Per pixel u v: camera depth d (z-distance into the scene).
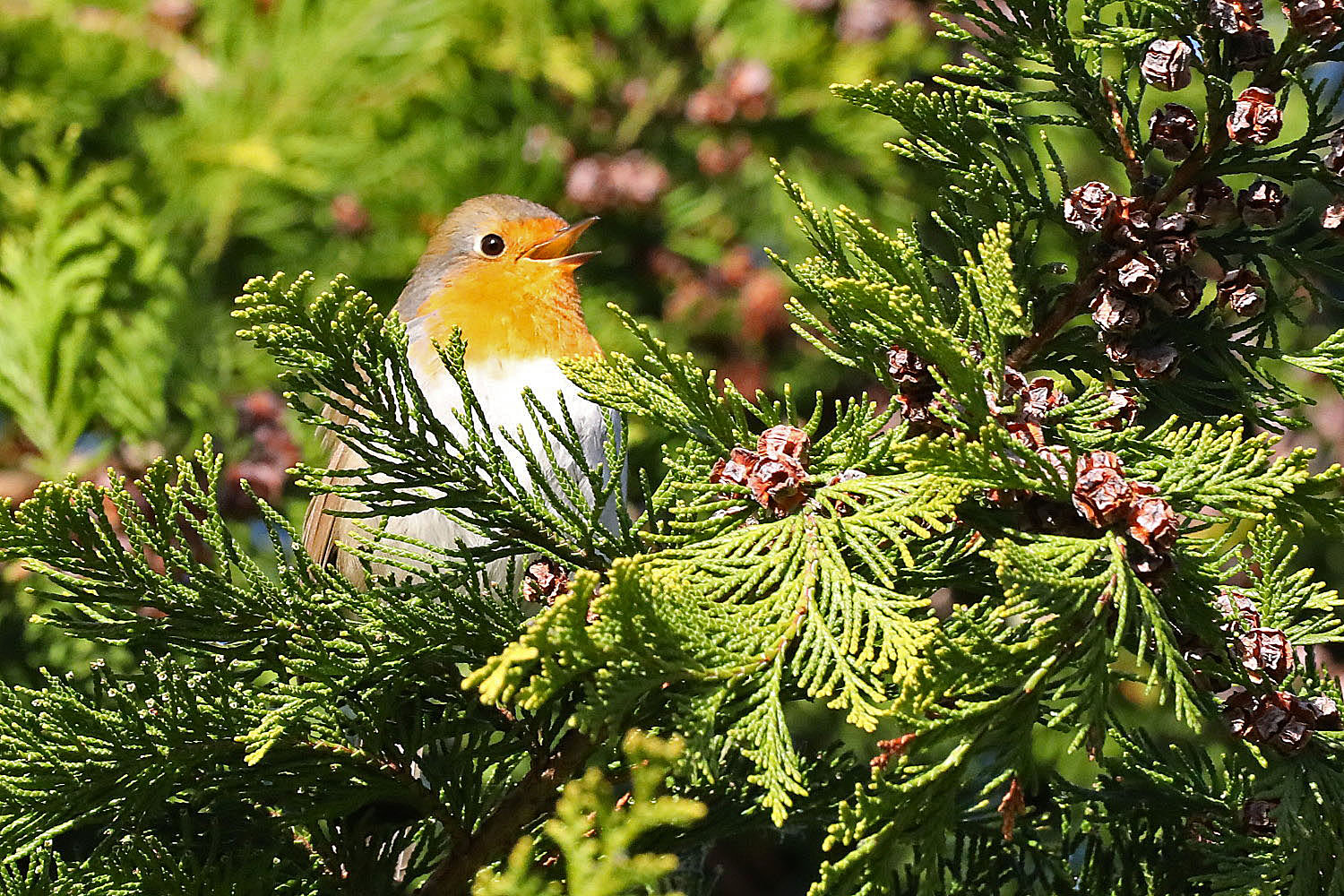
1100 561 2.44
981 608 2.46
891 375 2.46
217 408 2.83
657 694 2.48
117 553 2.47
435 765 2.50
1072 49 2.48
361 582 2.66
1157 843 2.51
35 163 3.17
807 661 2.44
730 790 2.50
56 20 3.14
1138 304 2.48
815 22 3.44
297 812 2.49
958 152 2.48
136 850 2.48
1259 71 2.48
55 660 2.67
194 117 3.16
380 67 3.22
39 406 2.77
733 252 3.40
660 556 2.45
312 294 3.19
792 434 2.46
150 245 2.96
